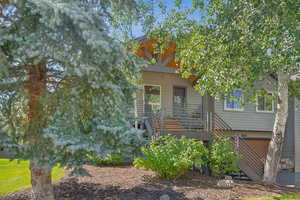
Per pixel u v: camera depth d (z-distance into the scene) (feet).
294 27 19.29
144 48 36.04
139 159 25.55
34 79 16.62
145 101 41.52
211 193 22.39
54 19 12.42
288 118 49.65
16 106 17.72
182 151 26.30
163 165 25.25
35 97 16.49
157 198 20.39
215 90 24.89
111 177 26.00
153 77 42.57
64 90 15.60
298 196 23.32
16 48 14.08
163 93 43.01
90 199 19.74
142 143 16.53
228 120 46.78
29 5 13.19
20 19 14.23
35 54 13.17
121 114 16.06
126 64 17.07
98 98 15.60
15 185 23.40
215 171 29.86
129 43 27.66
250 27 21.43
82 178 25.08
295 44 19.25
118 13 19.57
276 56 20.17
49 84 17.71
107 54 13.64
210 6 27.99
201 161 26.68
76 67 13.38
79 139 14.12
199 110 44.75
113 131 14.69
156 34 31.55
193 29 29.66
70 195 20.51
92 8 16.14
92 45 12.57
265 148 50.03
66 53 13.30
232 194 22.62
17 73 16.02
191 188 23.58
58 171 27.45
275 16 19.85
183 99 44.91
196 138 34.17
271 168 29.04
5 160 33.63
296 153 48.55
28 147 15.57
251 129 48.37
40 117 16.14
